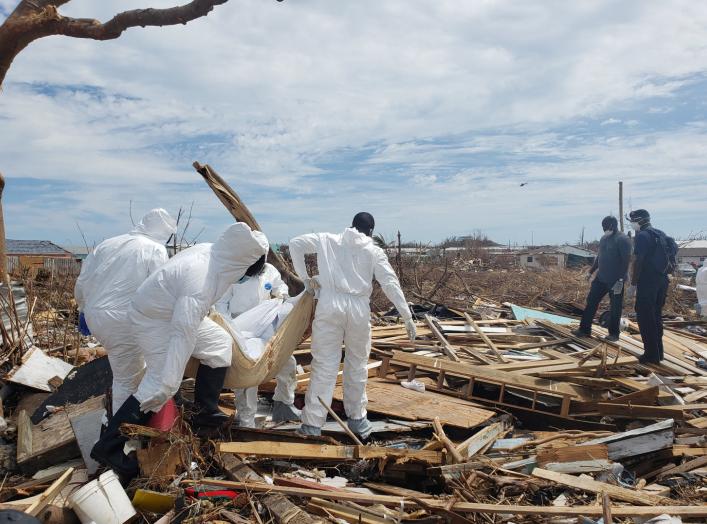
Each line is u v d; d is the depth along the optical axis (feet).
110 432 13.14
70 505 11.53
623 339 29.84
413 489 14.55
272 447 13.56
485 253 110.11
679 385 23.61
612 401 19.62
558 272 77.66
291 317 16.29
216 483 12.59
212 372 14.76
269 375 15.94
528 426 20.42
